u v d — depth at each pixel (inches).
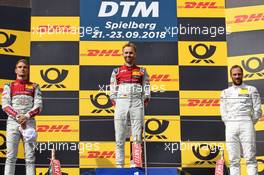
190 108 511.2
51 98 508.1
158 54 520.4
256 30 523.2
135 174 411.5
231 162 439.5
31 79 513.7
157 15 526.9
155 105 510.9
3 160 494.6
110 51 521.0
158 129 506.3
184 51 521.7
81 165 496.1
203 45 522.9
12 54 516.7
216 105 512.1
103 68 518.0
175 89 514.9
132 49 458.6
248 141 438.0
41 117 503.8
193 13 527.8
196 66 519.2
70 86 513.7
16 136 437.7
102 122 506.9
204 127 507.2
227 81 517.7
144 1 528.1
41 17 525.0
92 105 510.0
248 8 526.9
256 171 435.5
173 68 518.6
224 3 529.7
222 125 508.1
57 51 519.2
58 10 526.3
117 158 445.4
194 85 516.1
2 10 521.7
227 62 521.0
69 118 506.3
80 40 521.7
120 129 448.1
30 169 432.1
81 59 518.6
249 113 443.8
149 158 500.4
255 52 520.1
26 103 444.1
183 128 507.2
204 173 495.8
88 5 527.5
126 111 448.5
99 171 411.5
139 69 458.0
